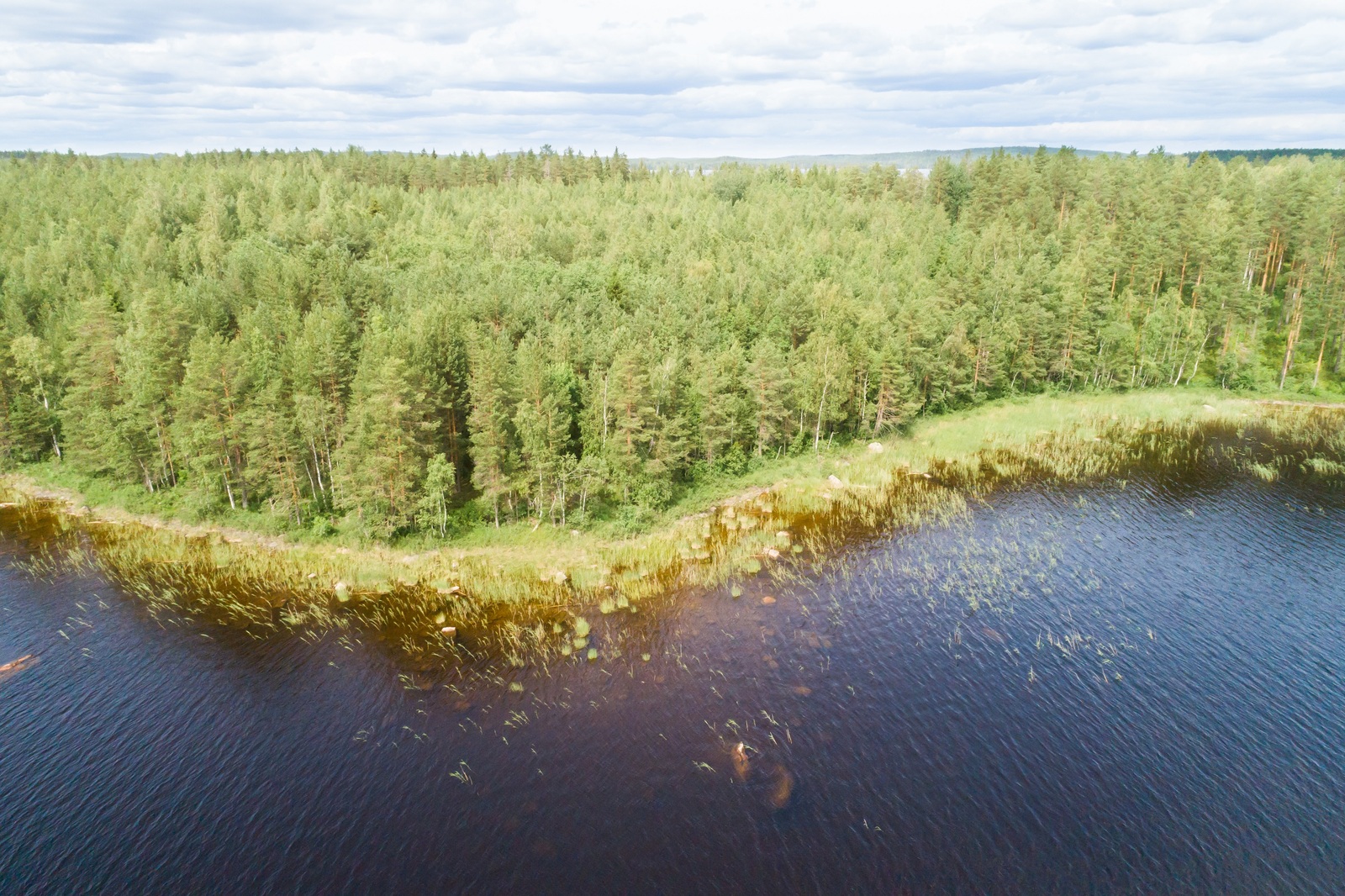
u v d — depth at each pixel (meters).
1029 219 141.12
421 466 62.69
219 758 36.28
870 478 74.31
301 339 67.62
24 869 29.86
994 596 50.78
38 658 44.53
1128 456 79.88
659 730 38.03
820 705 39.75
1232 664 42.50
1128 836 30.89
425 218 143.75
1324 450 80.62
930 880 28.95
